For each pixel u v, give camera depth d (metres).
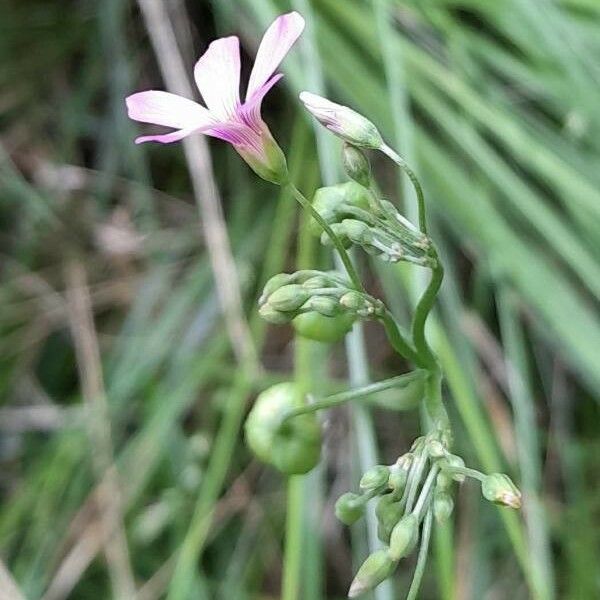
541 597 0.15
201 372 0.19
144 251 0.21
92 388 0.19
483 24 0.20
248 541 0.19
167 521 0.19
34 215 0.21
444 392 0.19
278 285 0.12
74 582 0.18
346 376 0.21
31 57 0.22
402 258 0.11
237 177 0.21
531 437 0.17
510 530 0.15
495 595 0.18
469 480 0.19
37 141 0.22
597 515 0.19
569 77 0.17
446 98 0.19
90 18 0.22
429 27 0.19
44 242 0.21
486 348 0.19
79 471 0.19
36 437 0.21
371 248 0.11
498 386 0.20
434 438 0.12
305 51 0.17
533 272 0.17
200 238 0.21
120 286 0.21
